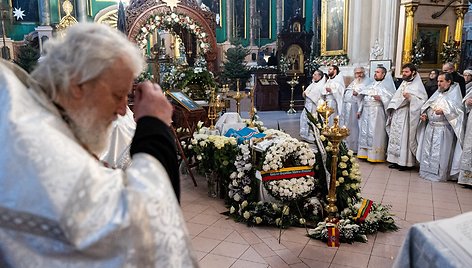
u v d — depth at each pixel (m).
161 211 0.79
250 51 18.45
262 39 19.06
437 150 5.43
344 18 10.35
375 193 4.93
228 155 4.24
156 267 0.78
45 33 15.48
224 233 3.63
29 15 15.79
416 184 5.35
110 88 0.87
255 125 5.25
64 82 0.83
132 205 0.76
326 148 3.73
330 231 3.38
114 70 0.86
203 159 4.55
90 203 0.73
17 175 0.71
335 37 10.84
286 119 11.62
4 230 0.72
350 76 9.88
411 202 4.59
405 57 8.52
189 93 6.82
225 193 4.54
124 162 1.92
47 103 0.83
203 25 8.89
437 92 5.57
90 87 0.86
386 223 3.73
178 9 8.60
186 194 4.79
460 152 5.31
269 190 3.63
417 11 8.44
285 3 18.62
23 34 15.75
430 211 4.28
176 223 0.83
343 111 7.54
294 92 14.13
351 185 3.81
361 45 9.89
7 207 0.70
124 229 0.74
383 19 9.11
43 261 0.72
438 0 8.52
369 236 3.59
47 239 0.72
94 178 0.75
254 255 3.19
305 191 3.64
